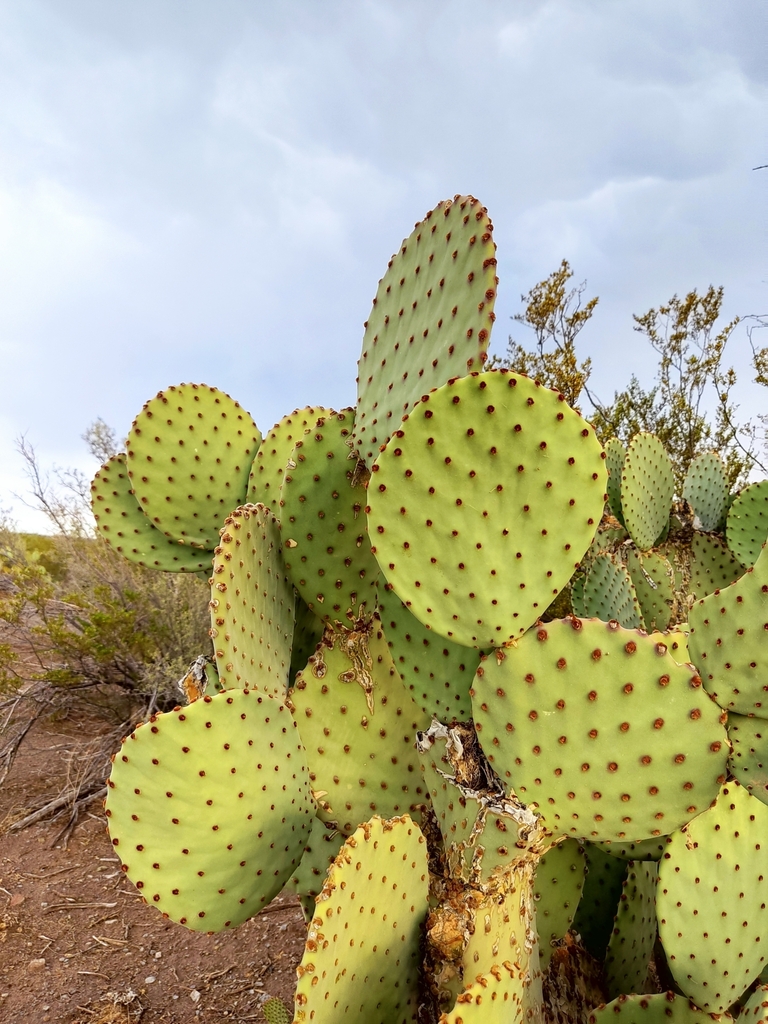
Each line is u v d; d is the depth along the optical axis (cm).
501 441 44
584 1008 59
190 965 89
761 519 132
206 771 44
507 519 45
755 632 44
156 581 183
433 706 53
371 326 60
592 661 43
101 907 101
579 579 130
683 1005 51
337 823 57
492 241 46
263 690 53
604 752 44
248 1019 80
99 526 97
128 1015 81
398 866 43
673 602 130
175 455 88
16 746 148
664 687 43
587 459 44
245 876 47
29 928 95
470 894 47
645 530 129
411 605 46
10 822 126
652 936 64
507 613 45
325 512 57
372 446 55
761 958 52
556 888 60
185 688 63
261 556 56
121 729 151
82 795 135
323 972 37
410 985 48
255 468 85
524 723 46
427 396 43
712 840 50
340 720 58
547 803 47
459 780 50
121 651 162
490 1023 37
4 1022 79
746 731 46
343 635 59
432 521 45
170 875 45
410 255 55
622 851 57
